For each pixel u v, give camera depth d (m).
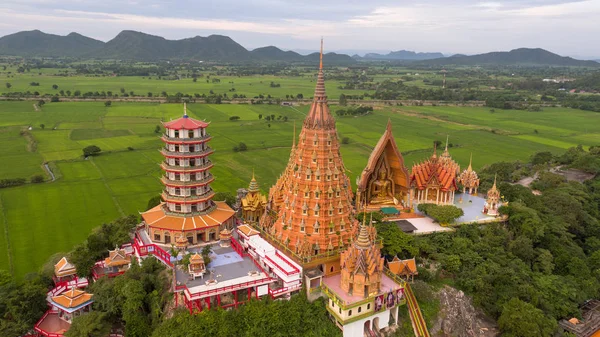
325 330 80.69
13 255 118.94
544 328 89.56
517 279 100.38
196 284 81.50
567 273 114.50
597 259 119.75
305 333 80.31
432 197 131.38
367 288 81.00
